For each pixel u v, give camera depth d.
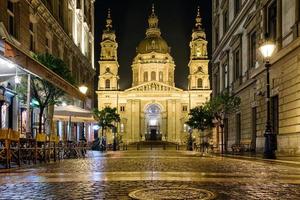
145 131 107.44
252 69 31.48
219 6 47.91
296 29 21.64
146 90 105.31
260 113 28.69
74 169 12.62
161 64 108.81
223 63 44.91
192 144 66.75
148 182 8.41
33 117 28.67
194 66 104.50
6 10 24.50
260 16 28.83
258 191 7.07
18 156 13.87
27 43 28.19
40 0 29.94
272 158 18.83
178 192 6.86
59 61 22.70
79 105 41.59
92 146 48.66
